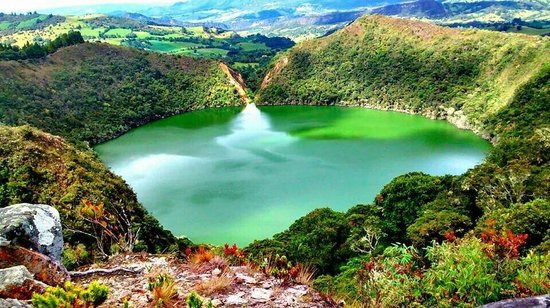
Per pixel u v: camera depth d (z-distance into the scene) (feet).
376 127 416.87
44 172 149.59
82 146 348.18
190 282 27.20
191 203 230.07
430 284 27.76
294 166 289.94
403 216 154.30
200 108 568.82
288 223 203.10
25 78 454.40
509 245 29.55
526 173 153.38
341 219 153.69
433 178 170.50
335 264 132.98
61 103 449.06
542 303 14.80
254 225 202.08
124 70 561.84
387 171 277.03
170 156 328.29
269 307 23.77
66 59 533.96
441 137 375.04
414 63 534.37
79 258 44.52
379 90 541.34
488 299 26.20
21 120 372.79
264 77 634.43
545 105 322.14
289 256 131.64
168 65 601.21
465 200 155.22
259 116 501.97
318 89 578.25
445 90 479.00
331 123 439.22
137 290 26.09
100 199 138.82
